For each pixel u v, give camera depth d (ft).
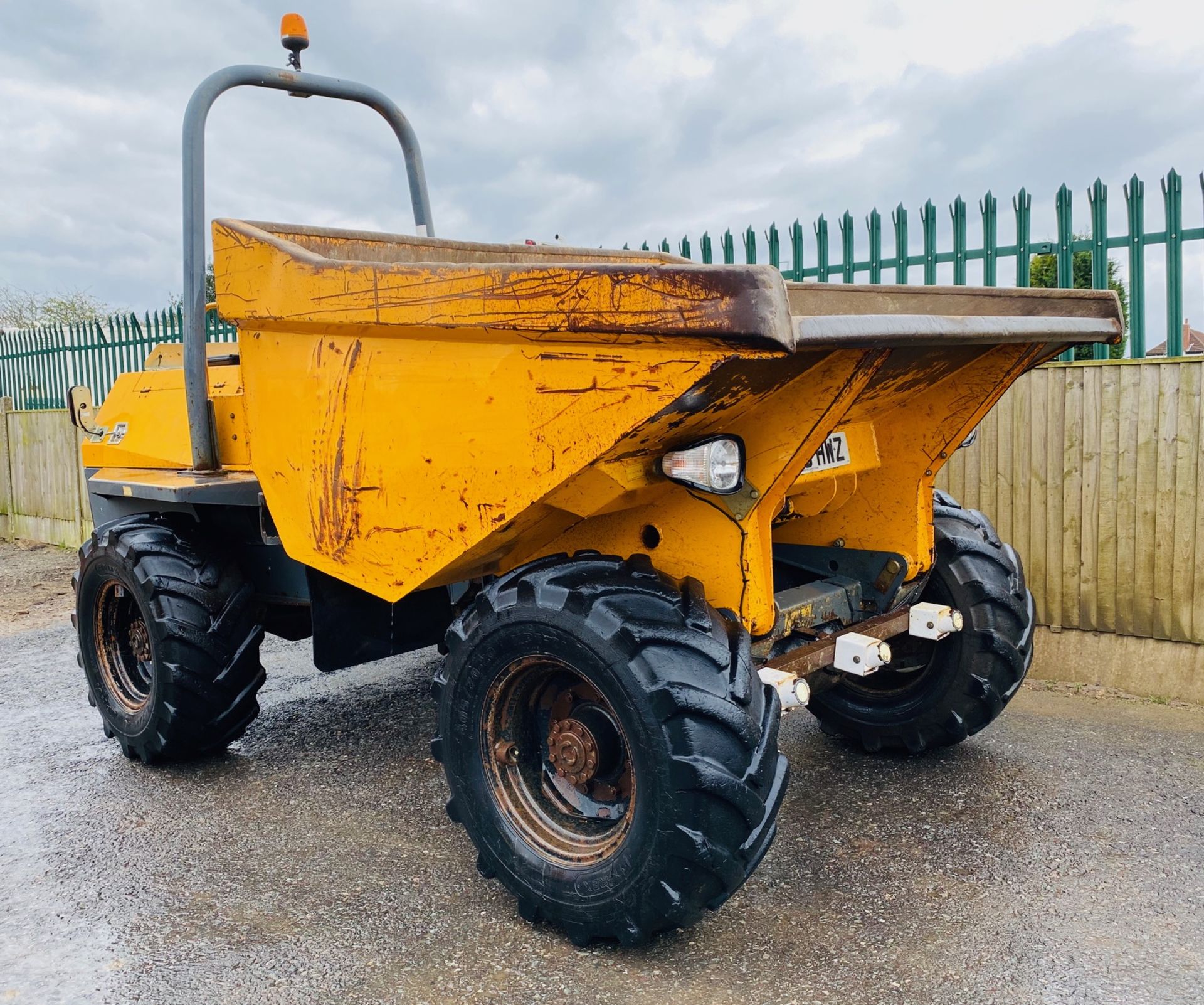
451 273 7.66
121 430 13.76
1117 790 10.82
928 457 9.99
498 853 8.29
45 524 33.81
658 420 6.64
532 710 8.50
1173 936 7.84
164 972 7.70
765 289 5.79
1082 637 14.97
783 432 7.59
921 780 11.23
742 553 7.88
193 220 11.58
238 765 12.49
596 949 7.91
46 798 11.47
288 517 9.84
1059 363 14.69
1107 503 14.52
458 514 8.04
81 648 13.23
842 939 7.94
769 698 7.56
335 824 10.55
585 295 6.67
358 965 7.75
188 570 11.66
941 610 10.18
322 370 9.15
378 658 11.68
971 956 7.63
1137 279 14.35
